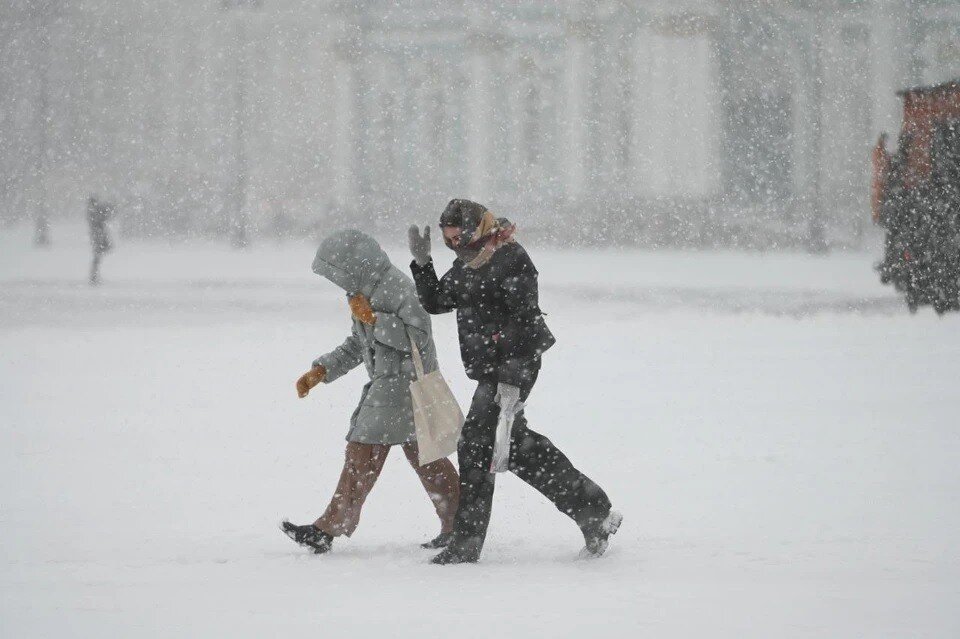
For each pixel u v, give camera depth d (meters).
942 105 81.75
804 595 17.66
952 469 29.25
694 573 19.34
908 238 78.81
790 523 23.41
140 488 27.50
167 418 38.16
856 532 22.53
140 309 78.00
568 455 31.67
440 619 16.28
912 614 16.47
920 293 76.31
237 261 138.75
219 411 39.72
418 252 21.20
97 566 19.97
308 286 99.62
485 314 20.73
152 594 17.88
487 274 20.66
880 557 20.39
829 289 97.88
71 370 50.12
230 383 46.50
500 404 20.39
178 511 25.03
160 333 64.44
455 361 52.41
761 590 18.03
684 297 88.81
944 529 22.73
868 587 18.17
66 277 109.94
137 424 36.97
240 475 29.22
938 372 48.97
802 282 106.12
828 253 160.75
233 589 18.30
